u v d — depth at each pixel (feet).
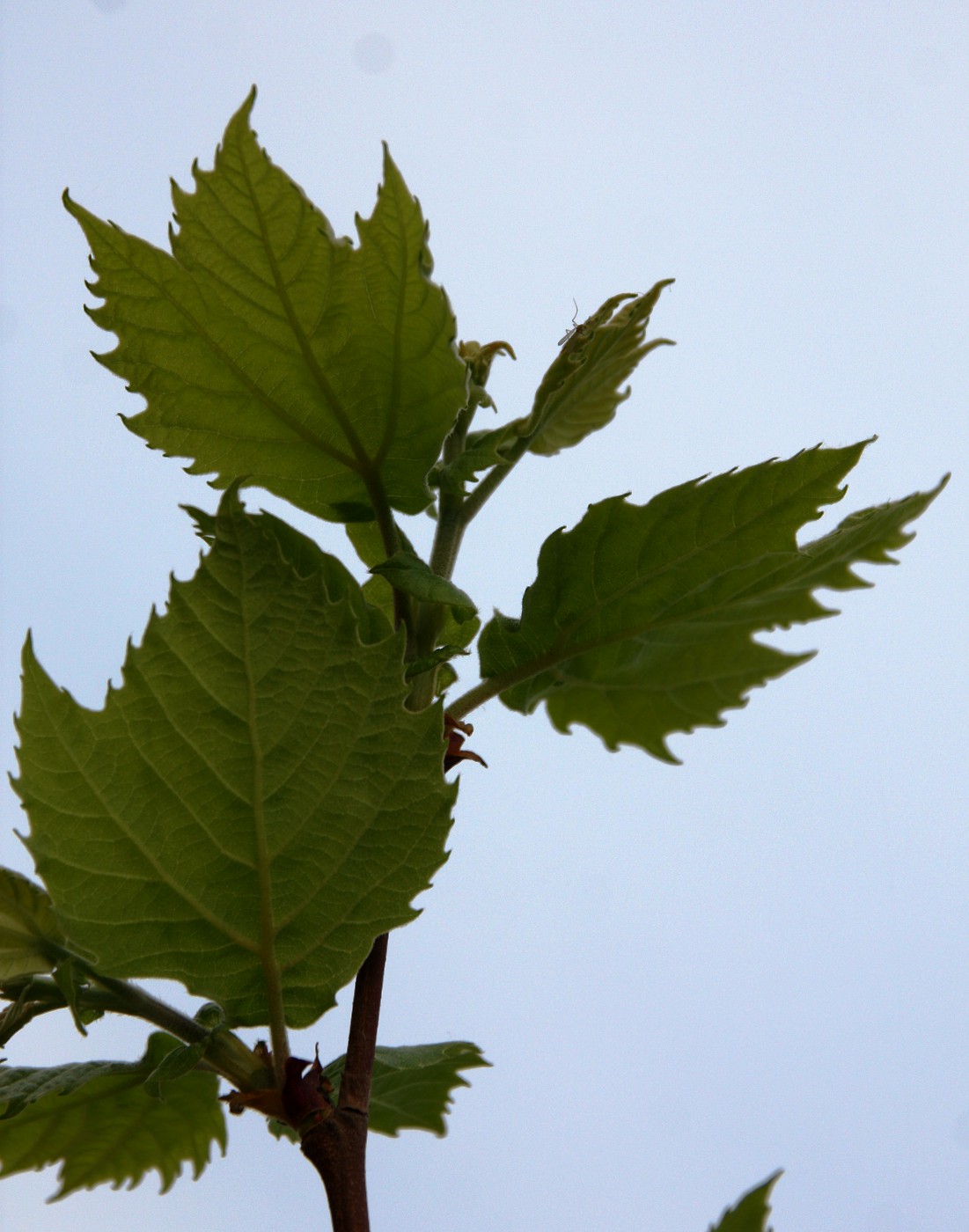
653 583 2.25
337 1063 2.29
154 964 2.19
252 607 2.15
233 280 2.25
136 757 2.15
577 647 2.25
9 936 2.20
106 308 2.26
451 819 2.20
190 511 2.17
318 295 2.25
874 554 2.12
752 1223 2.06
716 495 2.27
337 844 2.19
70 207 2.24
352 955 2.21
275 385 2.29
